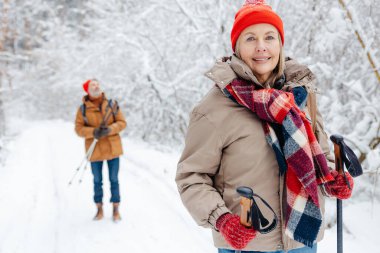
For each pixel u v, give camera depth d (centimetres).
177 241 360
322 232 150
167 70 907
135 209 464
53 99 2823
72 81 1331
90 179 653
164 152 905
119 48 960
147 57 859
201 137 142
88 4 1032
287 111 132
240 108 139
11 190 583
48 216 454
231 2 701
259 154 137
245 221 119
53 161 874
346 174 153
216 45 720
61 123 2505
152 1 806
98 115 424
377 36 455
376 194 397
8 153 993
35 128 2259
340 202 161
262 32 148
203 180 142
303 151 131
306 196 133
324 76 553
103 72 1084
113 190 426
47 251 353
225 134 138
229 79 137
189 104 927
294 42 586
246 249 139
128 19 939
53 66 2470
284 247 138
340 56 536
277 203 139
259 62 150
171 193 521
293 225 132
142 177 629
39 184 628
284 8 615
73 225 419
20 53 2275
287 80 157
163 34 887
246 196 114
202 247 342
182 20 841
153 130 1040
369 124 453
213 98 142
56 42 1667
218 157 142
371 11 477
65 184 621
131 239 371
